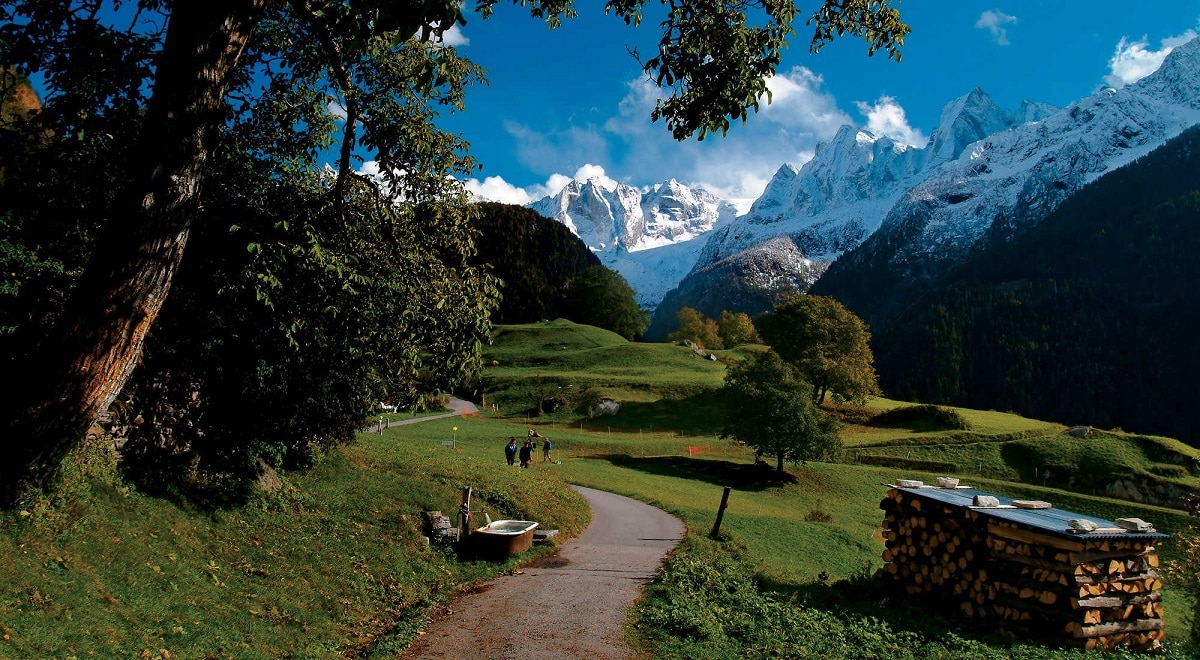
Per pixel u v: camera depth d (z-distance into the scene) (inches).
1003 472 2645.2
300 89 534.9
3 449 293.6
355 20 295.0
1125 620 540.4
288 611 466.6
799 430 2237.9
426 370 587.2
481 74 529.7
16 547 345.1
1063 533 517.7
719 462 2380.7
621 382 3565.5
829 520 1694.1
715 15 426.0
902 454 2778.1
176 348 509.0
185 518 507.8
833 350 3678.6
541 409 3262.8
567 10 428.5
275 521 591.8
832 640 486.3
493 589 628.4
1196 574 737.0
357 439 1123.3
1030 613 545.3
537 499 1026.7
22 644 289.0
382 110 512.7
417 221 572.7
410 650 452.8
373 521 692.1
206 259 474.0
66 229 450.9
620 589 629.3
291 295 496.7
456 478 953.5
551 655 442.0
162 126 286.5
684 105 453.4
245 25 302.4
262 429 607.5
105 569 384.8
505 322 5999.0
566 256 7027.6
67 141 426.9
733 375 2390.5
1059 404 7253.9
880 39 448.1
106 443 490.9
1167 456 2596.0
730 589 652.1
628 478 1824.6
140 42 419.8
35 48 396.2
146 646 343.6
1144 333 7819.9
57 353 282.4
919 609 612.4
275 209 496.7
